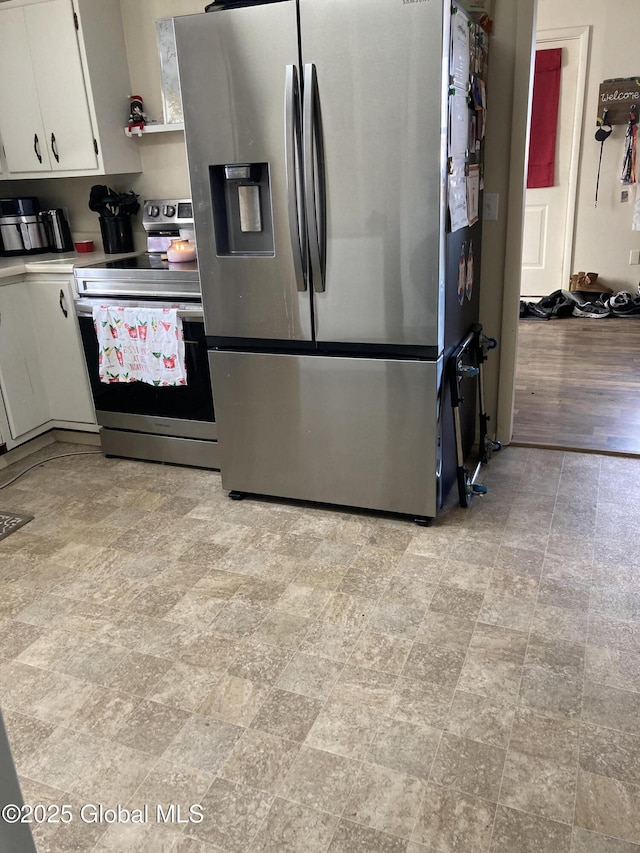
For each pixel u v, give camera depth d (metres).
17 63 3.15
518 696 1.73
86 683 1.83
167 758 1.59
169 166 3.36
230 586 2.23
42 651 1.96
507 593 2.13
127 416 3.14
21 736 1.67
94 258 3.30
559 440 3.23
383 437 2.46
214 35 2.20
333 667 1.85
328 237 2.28
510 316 2.98
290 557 2.38
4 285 3.06
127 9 3.16
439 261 2.19
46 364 3.30
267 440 2.65
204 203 2.41
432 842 1.37
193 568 2.34
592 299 5.77
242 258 2.42
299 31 2.09
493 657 1.86
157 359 2.88
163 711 1.73
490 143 2.78
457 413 2.52
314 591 2.18
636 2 5.02
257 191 2.38
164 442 3.11
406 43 2.00
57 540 2.55
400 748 1.59
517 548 2.38
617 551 2.33
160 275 2.81
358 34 2.03
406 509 2.53
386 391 2.39
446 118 2.07
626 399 3.74
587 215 5.66
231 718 1.70
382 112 2.08
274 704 1.74
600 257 5.75
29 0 3.01
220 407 2.67
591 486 2.80
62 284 3.09
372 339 2.35
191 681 1.83
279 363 2.50
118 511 2.75
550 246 5.84
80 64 3.04
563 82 5.38
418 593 2.15
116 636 2.01
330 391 2.47
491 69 2.68
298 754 1.59
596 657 1.85
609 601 2.08
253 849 1.37
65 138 3.21
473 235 2.71
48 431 3.46
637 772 1.51
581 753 1.56
